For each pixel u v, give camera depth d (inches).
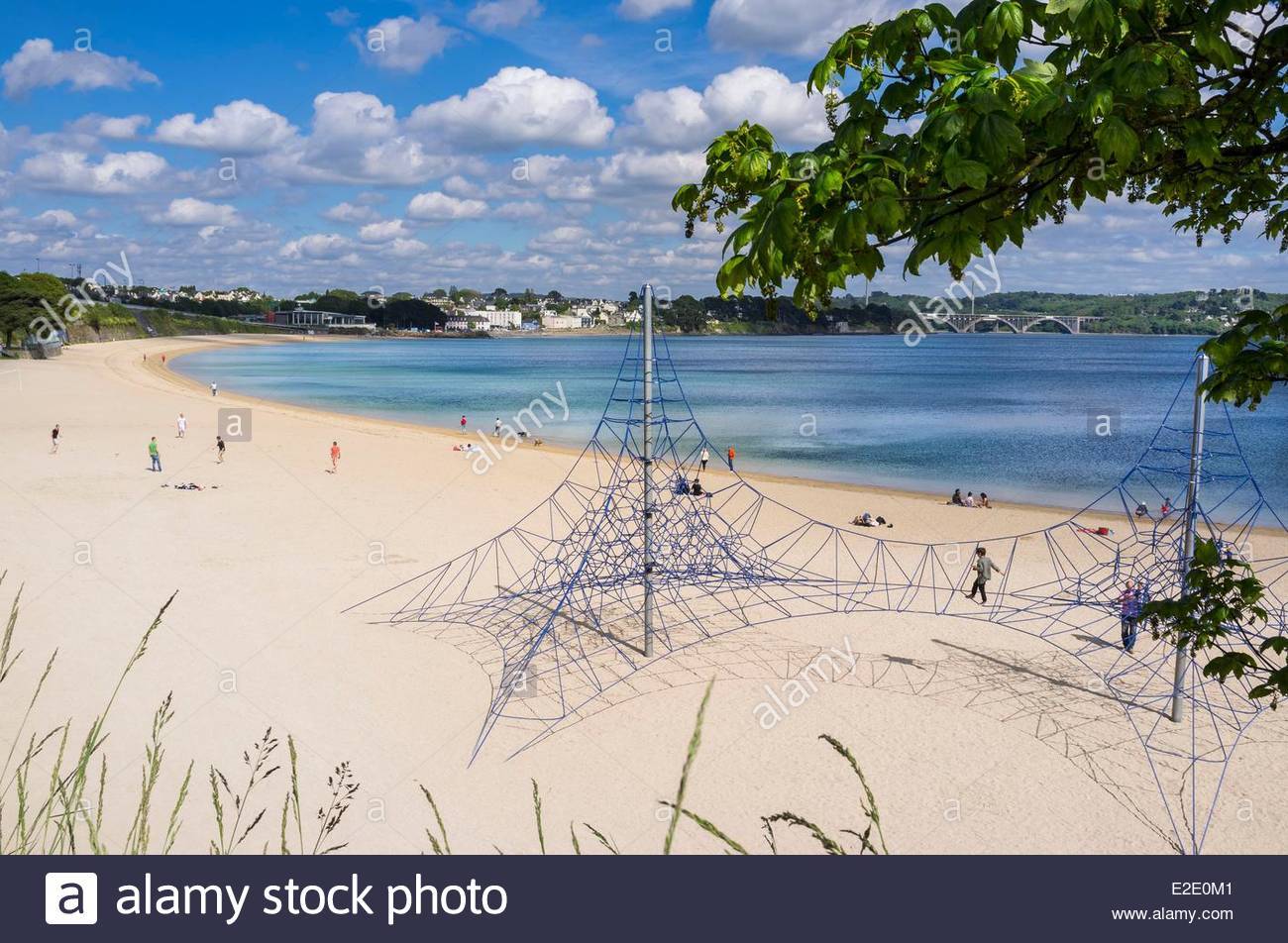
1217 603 159.2
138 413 2901.1
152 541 1240.8
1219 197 171.9
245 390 4443.9
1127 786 627.8
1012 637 927.7
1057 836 558.3
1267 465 2358.5
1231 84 141.5
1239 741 693.9
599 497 1692.9
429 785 615.5
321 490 1700.3
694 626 959.6
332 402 3941.9
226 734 671.1
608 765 652.1
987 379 5506.9
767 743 687.7
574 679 812.6
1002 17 125.0
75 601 957.8
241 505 1525.6
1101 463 2393.0
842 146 135.3
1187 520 711.1
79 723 663.1
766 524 1529.3
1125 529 1539.1
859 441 2787.9
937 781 632.4
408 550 1253.1
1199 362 706.8
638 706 754.8
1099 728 717.3
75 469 1830.7
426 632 920.9
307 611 969.5
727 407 3767.2
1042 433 2984.7
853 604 1039.0
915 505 1764.3
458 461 2185.0
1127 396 4328.3
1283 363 142.2
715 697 772.0
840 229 121.7
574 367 6717.5
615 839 549.6
